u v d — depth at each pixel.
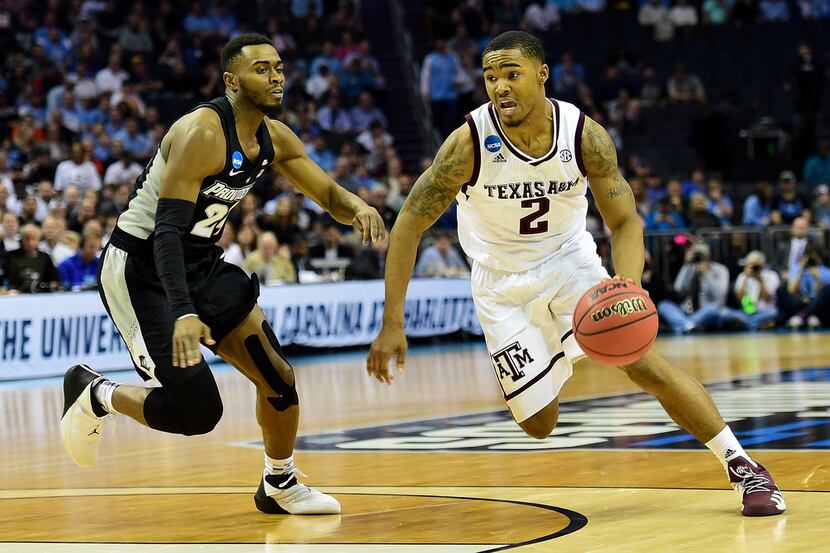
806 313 32.16
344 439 13.64
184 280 8.30
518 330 8.82
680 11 44.28
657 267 33.41
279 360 8.88
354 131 38.66
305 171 9.41
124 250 8.87
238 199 9.00
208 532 8.20
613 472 10.39
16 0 37.59
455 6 44.50
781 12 45.25
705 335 31.19
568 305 8.77
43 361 23.78
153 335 8.72
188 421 8.69
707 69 43.69
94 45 37.00
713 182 36.50
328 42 41.22
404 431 14.25
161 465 12.04
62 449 13.64
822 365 21.42
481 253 8.99
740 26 44.00
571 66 41.56
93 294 24.75
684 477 9.98
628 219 8.84
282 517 8.80
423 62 44.59
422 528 8.05
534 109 8.43
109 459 12.61
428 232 33.81
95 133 32.06
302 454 12.43
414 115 42.34
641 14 44.50
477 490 9.69
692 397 8.44
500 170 8.60
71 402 9.31
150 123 34.34
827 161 38.53
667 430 13.34
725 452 8.40
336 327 28.86
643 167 37.03
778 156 40.66
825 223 34.62
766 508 8.05
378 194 31.47
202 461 12.27
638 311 8.00
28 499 9.95
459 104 40.72
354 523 8.39
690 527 7.75
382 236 9.10
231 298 8.88
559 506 8.76
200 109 8.59
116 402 9.02
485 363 24.70
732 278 33.44
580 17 44.44
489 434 13.67
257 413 9.02
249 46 8.63
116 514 9.06
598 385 19.41
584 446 12.23
